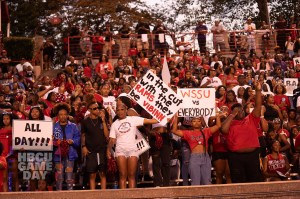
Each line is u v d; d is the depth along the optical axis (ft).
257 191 55.57
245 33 143.54
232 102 75.25
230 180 68.39
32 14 223.30
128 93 68.64
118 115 63.21
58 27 224.33
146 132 67.51
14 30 223.71
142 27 139.74
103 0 222.48
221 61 123.85
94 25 224.53
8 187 65.51
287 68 125.08
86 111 72.79
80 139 67.62
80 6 222.07
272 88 103.65
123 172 62.75
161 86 63.93
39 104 75.77
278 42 145.38
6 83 106.63
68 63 133.18
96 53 138.72
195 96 67.10
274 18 212.23
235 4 214.69
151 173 70.59
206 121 69.82
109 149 63.52
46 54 144.25
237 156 63.93
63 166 67.15
